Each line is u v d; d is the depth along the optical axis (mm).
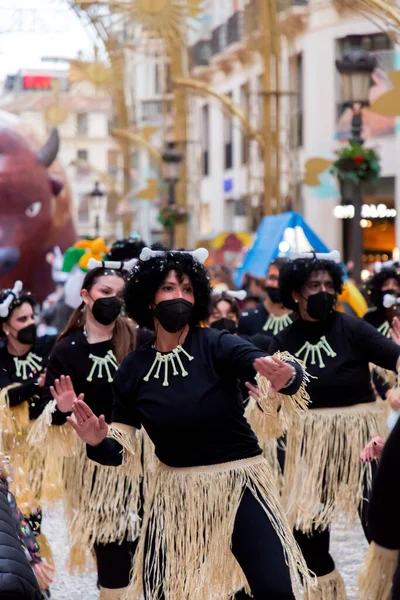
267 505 5137
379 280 9289
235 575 5320
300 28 19812
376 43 24766
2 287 21891
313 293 6586
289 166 21141
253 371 5113
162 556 5266
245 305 13438
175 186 29234
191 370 5219
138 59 32938
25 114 34656
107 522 6508
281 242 13125
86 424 5145
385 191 26953
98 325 6828
